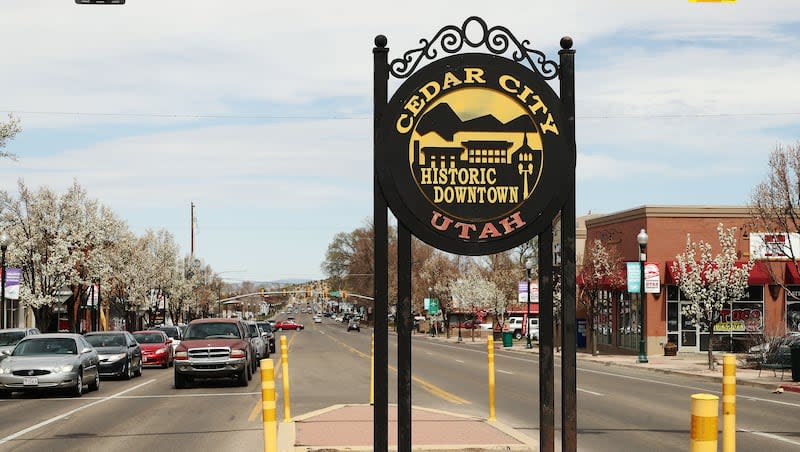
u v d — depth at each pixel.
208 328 28.98
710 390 25.91
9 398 23.84
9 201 48.91
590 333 56.44
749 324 47.97
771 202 37.72
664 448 13.95
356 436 13.91
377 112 9.73
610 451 13.60
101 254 54.88
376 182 9.69
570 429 9.66
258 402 22.27
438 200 9.67
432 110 9.74
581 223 69.00
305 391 25.12
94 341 32.00
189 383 29.06
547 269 9.79
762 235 39.53
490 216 9.71
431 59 9.79
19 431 16.50
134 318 78.56
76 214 50.62
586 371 36.47
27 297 48.03
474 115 9.76
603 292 56.09
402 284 9.61
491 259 92.25
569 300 9.78
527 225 9.73
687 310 36.72
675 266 44.25
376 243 9.70
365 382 28.62
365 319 154.62
